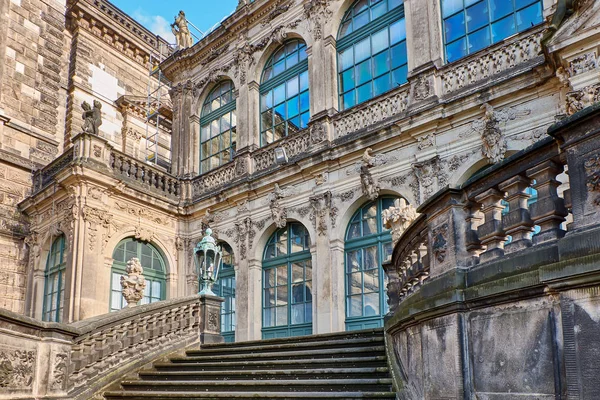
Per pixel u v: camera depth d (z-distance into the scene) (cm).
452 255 539
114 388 981
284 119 1778
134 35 2678
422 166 1324
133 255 1791
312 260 1524
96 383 950
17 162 1944
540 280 415
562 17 1031
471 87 1280
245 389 845
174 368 1045
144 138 2652
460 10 1381
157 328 1124
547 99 1147
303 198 1596
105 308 1642
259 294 1672
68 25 2456
